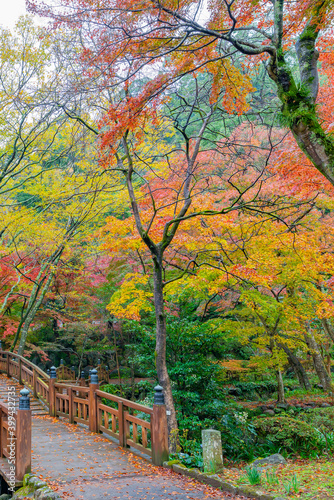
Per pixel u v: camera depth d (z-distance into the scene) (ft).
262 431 35.24
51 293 55.42
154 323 38.27
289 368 75.77
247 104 26.40
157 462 19.97
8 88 34.12
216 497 15.52
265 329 45.21
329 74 27.32
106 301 54.39
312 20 18.35
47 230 41.78
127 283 33.63
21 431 17.78
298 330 47.67
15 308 61.00
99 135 24.95
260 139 42.14
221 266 33.27
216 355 37.60
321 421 35.35
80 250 51.88
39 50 32.50
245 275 28.63
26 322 50.65
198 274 32.58
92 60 21.66
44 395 36.73
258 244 34.17
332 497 14.99
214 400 33.60
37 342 64.80
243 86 25.44
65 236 45.37
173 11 19.31
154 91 21.48
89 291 57.72
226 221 32.24
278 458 25.44
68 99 26.32
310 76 18.38
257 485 17.11
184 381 33.12
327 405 45.85
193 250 33.55
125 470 19.11
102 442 24.61
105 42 20.62
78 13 20.44
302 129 17.43
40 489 15.40
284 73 17.93
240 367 61.31
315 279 37.45
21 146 38.65
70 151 38.37
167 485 16.94
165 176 36.04
